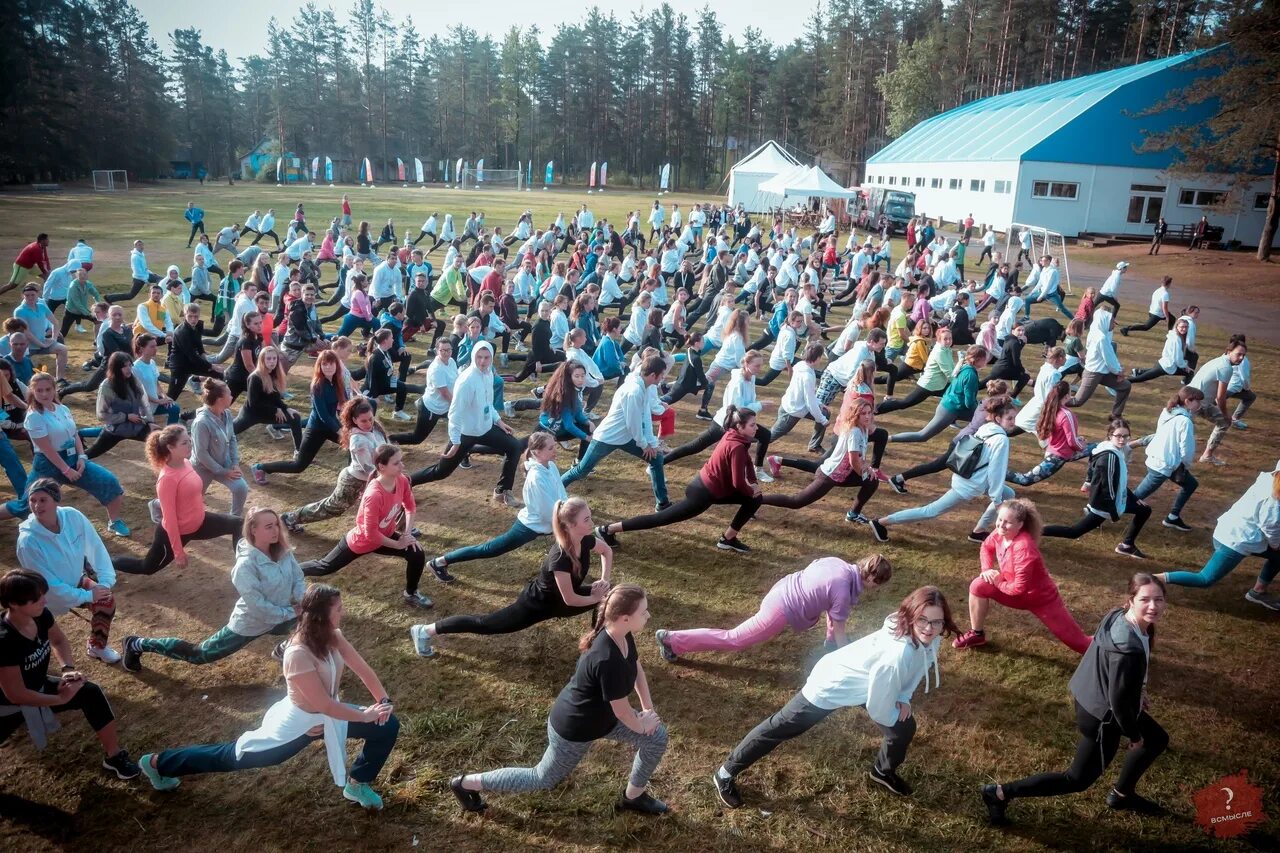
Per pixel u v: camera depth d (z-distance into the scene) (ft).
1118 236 132.16
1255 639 21.74
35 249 58.34
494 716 17.89
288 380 44.57
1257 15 91.25
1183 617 22.81
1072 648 19.75
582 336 37.09
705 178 338.34
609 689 13.38
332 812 15.15
